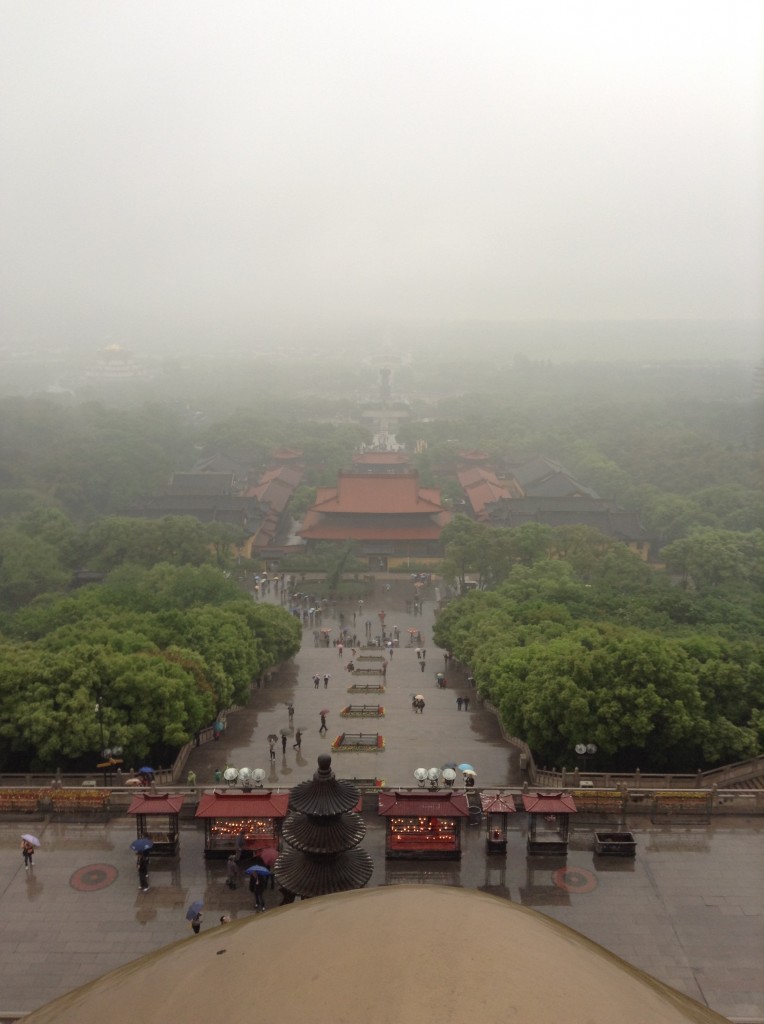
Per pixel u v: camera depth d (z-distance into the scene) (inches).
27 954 1524.4
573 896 1692.9
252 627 3705.7
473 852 1839.3
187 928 1599.4
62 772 2509.8
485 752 2746.1
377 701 3326.8
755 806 1990.7
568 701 2466.8
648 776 2208.4
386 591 6117.1
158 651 2962.6
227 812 1777.8
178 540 5792.3
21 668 2544.3
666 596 4318.4
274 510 7810.0
